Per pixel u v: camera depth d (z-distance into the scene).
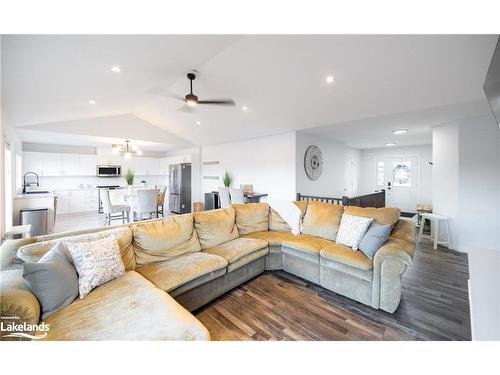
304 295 2.44
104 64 2.60
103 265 1.71
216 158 7.10
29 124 4.61
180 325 1.28
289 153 5.16
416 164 7.13
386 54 2.45
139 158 8.38
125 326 1.26
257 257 2.80
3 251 1.63
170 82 3.75
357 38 2.34
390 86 2.91
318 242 2.82
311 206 3.29
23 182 6.07
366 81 2.91
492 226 3.58
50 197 4.48
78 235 1.96
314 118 4.20
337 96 3.37
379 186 7.89
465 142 3.81
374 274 2.16
